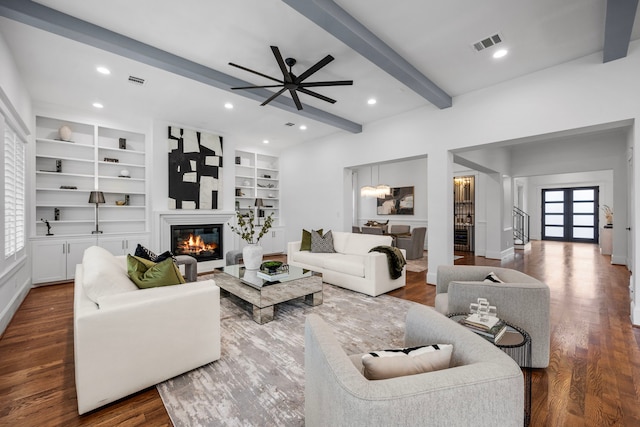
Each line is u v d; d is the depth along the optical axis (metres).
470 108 4.22
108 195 5.25
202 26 2.74
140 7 2.48
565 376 2.02
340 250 5.14
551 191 11.67
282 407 1.72
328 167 6.57
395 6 2.50
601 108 3.19
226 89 3.90
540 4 2.47
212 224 5.84
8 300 3.07
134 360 1.83
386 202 9.38
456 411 0.88
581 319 3.08
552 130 3.51
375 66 3.52
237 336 2.68
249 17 2.63
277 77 3.77
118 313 1.77
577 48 3.14
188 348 2.06
